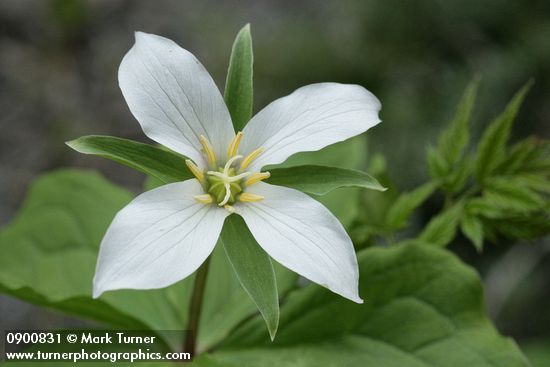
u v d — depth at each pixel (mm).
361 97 429
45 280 511
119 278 396
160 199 416
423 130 825
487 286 750
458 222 474
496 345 442
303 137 429
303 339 459
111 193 535
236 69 435
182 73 426
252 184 429
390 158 815
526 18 860
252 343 463
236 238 419
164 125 423
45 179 534
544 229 463
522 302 787
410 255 455
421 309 451
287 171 430
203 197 421
